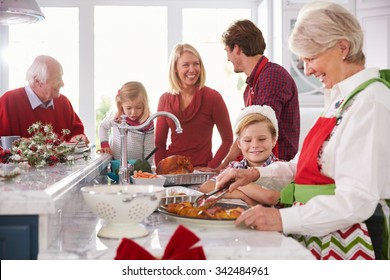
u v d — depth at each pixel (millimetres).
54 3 4520
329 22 1432
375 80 1424
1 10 2959
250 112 2236
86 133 4617
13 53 4535
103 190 1396
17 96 3359
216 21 4703
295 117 2621
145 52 4645
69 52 4582
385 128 1355
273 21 4422
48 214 1237
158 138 3211
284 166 1832
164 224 1521
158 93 4668
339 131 1419
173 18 4633
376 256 1465
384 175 1367
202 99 3145
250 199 1861
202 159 3189
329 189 1462
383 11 4090
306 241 1517
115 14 4598
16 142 2246
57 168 2064
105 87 4633
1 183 1478
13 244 1224
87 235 1368
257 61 2621
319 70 1492
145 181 2184
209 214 1481
